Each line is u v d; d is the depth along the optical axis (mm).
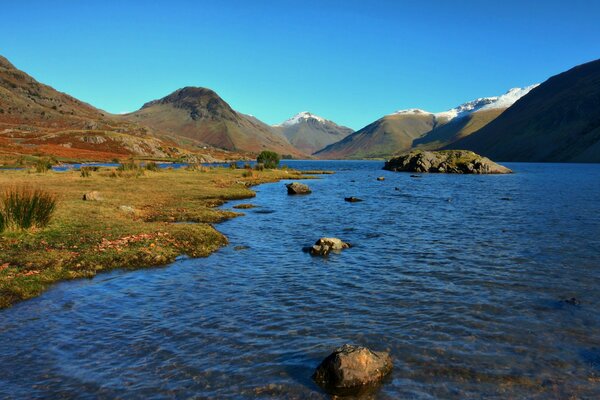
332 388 8398
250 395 8156
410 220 30703
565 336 10875
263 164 104875
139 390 8305
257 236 24578
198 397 8070
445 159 129625
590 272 16594
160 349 10070
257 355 9789
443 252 20359
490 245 21875
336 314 12359
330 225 28453
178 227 23328
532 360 9609
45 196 22453
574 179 86625
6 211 20188
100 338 10672
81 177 56188
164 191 43750
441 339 10656
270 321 11836
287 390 8336
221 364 9359
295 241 23203
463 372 9062
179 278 16031
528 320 11883
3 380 8609
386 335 10891
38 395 8086
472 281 15570
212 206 37531
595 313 12406
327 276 16406
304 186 52000
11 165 94625
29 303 13164
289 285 15234
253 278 16141
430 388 8430
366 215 33281
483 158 123750
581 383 8672
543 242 22500
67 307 12867
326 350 10039
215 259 19109
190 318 12039
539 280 15609
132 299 13648
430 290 14578
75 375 8852
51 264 16547
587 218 31109
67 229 21562
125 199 35750
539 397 8156
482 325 11531
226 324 11609
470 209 37062
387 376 8867
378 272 16922
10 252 17531
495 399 8078
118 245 19312
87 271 16344
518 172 124312
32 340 10523
